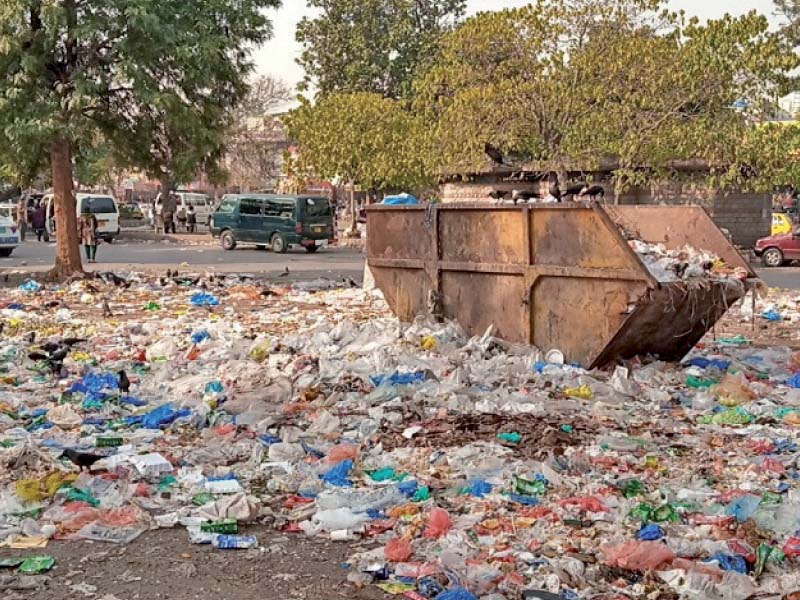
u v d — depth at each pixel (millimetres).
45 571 5215
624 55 27594
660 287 9742
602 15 28234
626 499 6211
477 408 8766
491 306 11375
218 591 4984
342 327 12281
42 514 6062
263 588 5020
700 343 12461
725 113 28641
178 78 21969
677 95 28203
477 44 28906
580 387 9383
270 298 18344
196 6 22016
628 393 9406
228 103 23562
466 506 6109
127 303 17484
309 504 6223
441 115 30203
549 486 6488
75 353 11492
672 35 28859
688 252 11031
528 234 10758
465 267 11562
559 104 28031
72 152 22938
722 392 9312
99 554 5461
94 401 8953
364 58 54219
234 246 35188
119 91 21875
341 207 63656
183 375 10250
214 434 7848
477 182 34594
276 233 33750
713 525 5719
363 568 5195
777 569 5129
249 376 9797
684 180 31844
